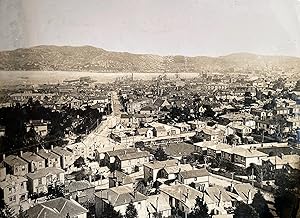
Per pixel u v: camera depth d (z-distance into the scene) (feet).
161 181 508.53
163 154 511.81
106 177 481.87
